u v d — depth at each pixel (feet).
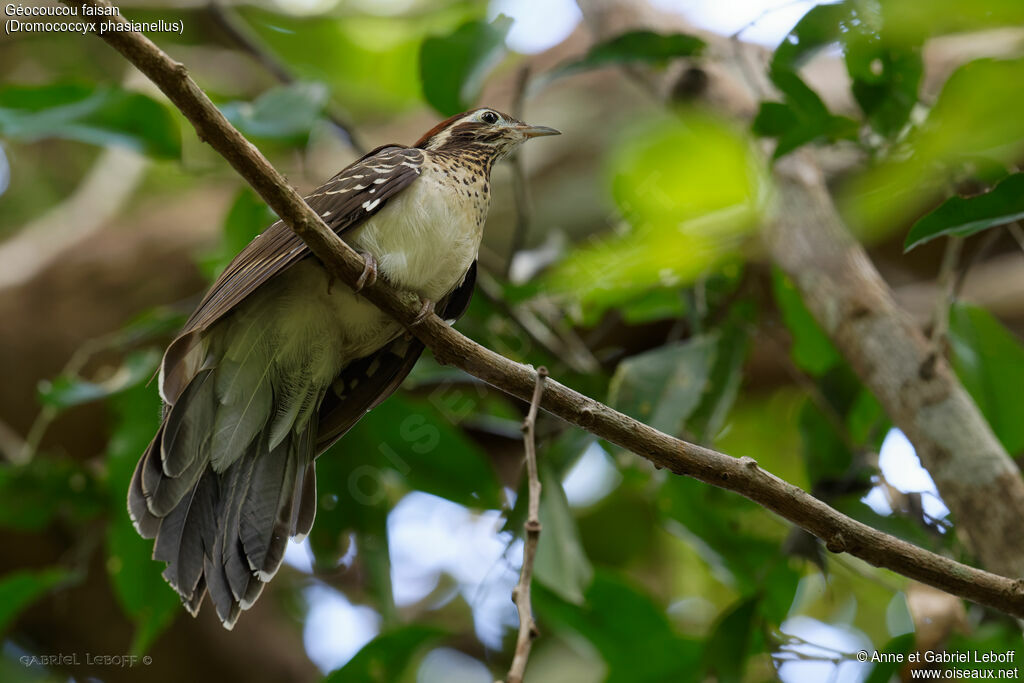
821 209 29.35
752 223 30.35
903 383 25.55
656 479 33.78
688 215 30.66
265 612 44.73
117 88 31.63
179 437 22.43
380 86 55.11
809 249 28.60
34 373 43.57
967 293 42.86
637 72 35.91
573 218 44.86
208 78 54.24
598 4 36.50
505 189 46.06
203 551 22.35
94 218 47.06
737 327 33.32
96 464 37.78
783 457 44.32
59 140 54.65
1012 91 23.07
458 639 42.06
